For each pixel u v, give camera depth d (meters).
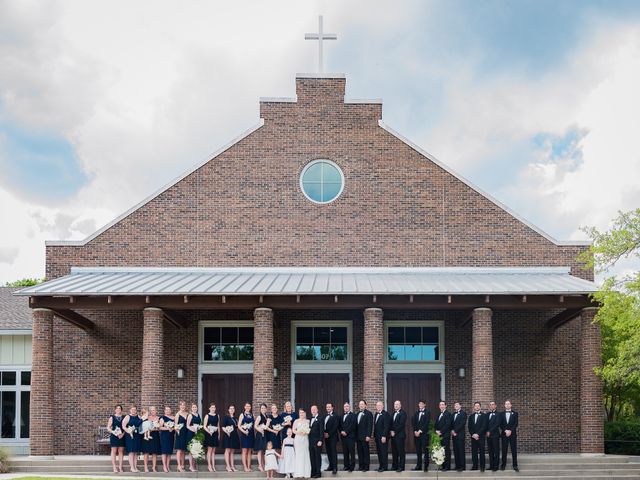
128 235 32.44
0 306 37.81
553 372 31.89
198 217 32.56
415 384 32.00
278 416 26.45
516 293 28.00
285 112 33.16
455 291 28.11
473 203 32.72
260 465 26.33
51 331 28.53
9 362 34.72
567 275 31.89
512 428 26.75
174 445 26.72
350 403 31.64
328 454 26.25
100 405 31.53
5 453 27.50
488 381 28.50
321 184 32.97
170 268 32.22
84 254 32.28
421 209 32.72
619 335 38.19
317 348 32.06
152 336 28.39
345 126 33.12
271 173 32.88
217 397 31.77
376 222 32.62
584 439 28.72
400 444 26.44
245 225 32.56
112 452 26.45
